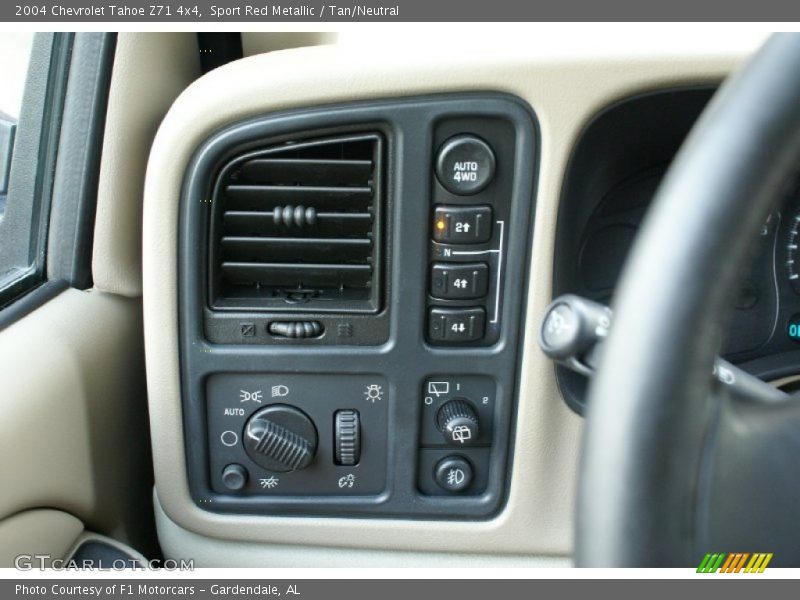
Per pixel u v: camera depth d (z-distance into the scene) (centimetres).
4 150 76
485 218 71
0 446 61
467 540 83
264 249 74
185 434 79
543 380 76
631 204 81
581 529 38
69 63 81
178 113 68
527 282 73
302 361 76
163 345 75
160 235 71
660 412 35
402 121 68
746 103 36
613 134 72
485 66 66
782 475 42
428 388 78
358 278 75
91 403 77
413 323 75
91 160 81
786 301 88
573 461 80
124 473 87
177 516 82
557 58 66
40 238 84
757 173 35
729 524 40
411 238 72
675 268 35
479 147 69
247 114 67
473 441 79
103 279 83
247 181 72
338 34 93
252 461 81
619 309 37
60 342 74
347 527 83
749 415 42
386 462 81
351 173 72
